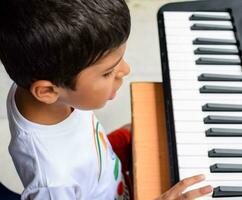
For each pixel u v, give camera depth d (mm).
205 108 904
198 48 999
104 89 691
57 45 594
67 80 644
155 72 1812
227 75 956
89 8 584
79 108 748
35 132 769
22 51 615
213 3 1070
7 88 1486
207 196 794
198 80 955
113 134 1168
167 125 895
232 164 828
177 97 927
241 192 797
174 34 1034
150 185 848
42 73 630
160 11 1075
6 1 598
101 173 925
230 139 867
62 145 795
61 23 583
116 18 602
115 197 1022
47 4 585
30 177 780
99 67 643
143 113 951
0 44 626
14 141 786
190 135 872
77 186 817
